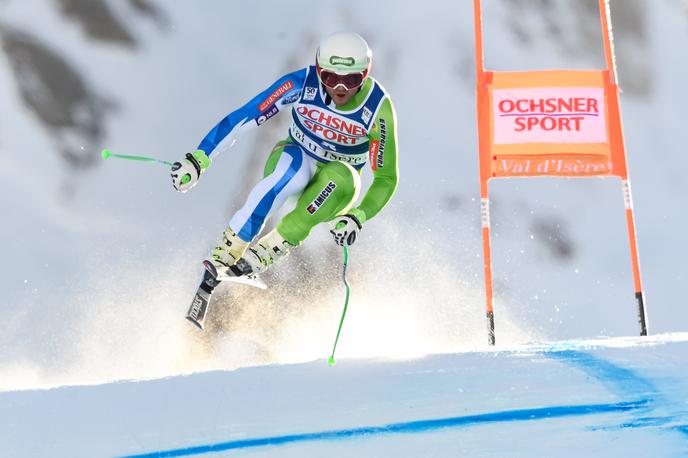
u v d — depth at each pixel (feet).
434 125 125.39
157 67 127.03
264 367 45.27
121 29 128.67
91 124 119.55
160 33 130.41
